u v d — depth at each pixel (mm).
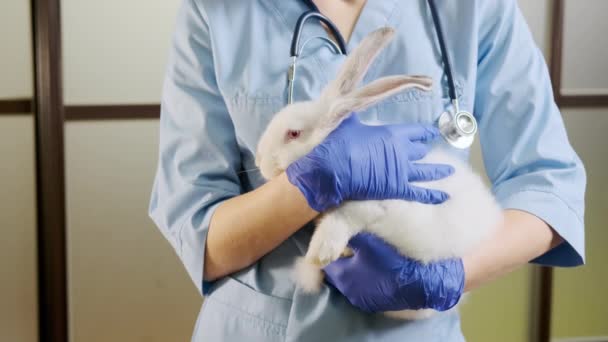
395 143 763
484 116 955
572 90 2086
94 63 2021
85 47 2014
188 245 921
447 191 803
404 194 755
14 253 2064
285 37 945
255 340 901
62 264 2074
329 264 820
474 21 933
